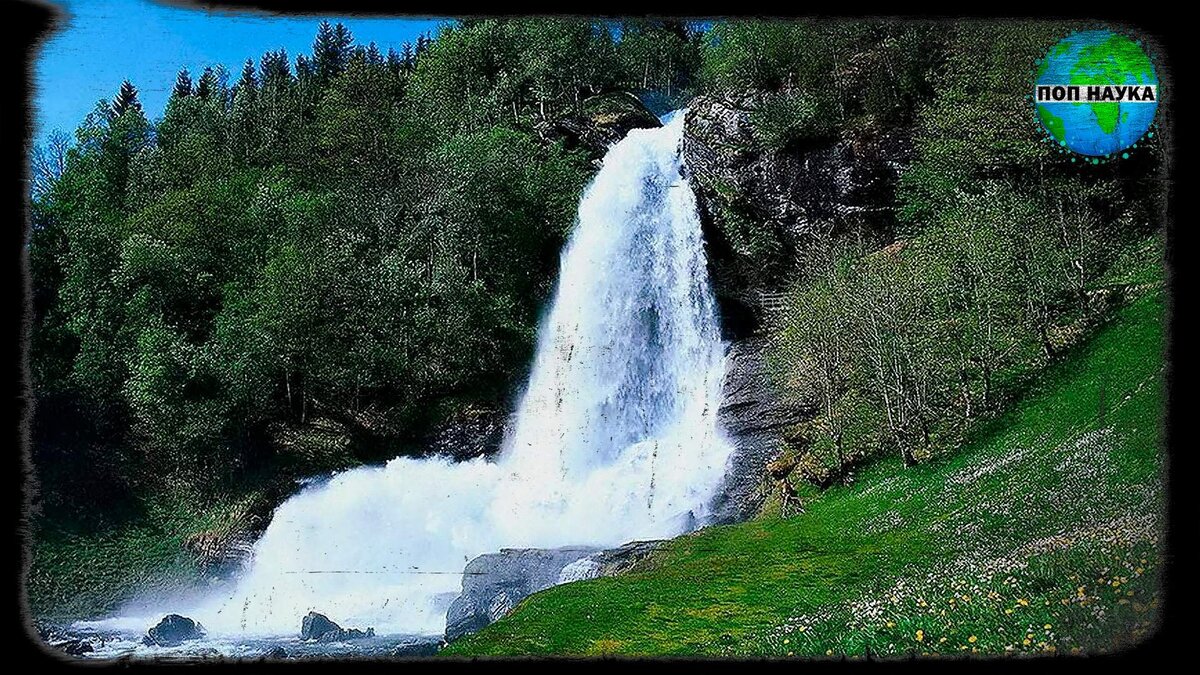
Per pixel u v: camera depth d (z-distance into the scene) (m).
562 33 79.88
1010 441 31.48
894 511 30.78
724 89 63.59
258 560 48.06
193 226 60.66
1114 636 8.38
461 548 48.06
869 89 55.94
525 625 22.02
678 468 49.53
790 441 44.53
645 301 60.22
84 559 46.25
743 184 58.06
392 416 56.56
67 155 64.88
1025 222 39.03
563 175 67.31
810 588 22.80
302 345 55.31
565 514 49.28
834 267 44.34
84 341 53.97
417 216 65.62
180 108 78.25
